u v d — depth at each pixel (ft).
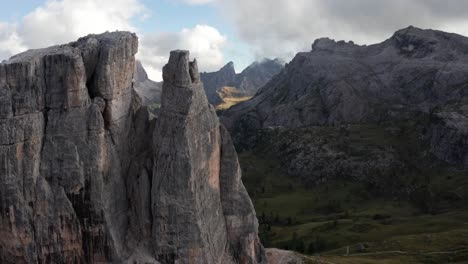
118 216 270.67
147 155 283.79
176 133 262.06
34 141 246.27
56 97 250.98
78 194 254.27
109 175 265.95
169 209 263.90
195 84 275.80
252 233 316.81
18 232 249.34
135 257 266.16
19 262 254.06
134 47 278.26
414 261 567.59
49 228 253.03
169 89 267.59
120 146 275.39
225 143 311.47
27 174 246.68
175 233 265.75
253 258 317.01
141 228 276.00
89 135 253.24
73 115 250.98
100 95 261.65
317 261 407.23
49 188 251.39
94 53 259.60
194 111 268.82
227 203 313.32
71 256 258.57
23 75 242.17
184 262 266.77
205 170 283.59
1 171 242.17
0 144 240.12
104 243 260.83
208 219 282.36
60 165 251.19
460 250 591.78
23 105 242.17
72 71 246.27
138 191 276.62
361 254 612.70
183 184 262.47
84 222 257.14
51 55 247.29
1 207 245.45
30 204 249.14
